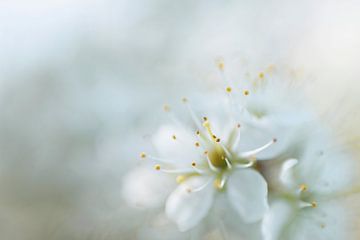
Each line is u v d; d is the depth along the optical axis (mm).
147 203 109
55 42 151
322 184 103
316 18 155
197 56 148
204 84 122
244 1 155
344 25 153
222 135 103
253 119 102
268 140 100
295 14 155
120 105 139
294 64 145
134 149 129
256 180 98
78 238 129
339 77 142
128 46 151
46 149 141
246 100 107
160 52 150
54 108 145
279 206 100
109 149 133
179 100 124
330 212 102
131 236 117
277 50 148
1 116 145
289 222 100
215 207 101
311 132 104
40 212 137
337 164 104
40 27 153
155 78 143
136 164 127
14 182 141
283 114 104
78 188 135
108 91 142
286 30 152
